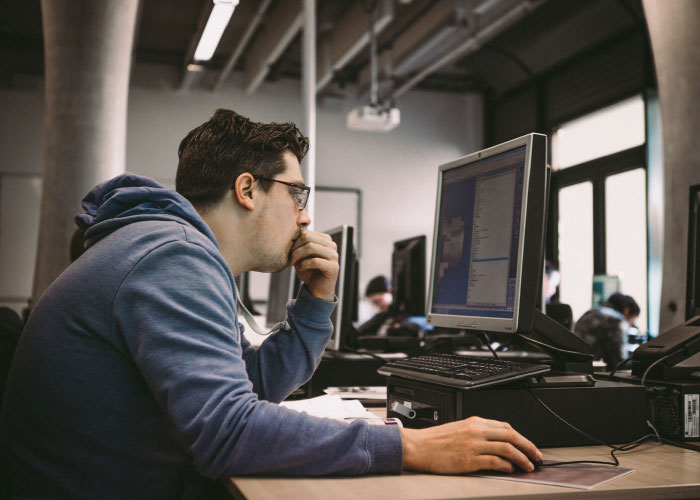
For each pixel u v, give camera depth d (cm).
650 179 681
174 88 923
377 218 972
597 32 749
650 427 128
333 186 963
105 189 121
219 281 104
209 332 98
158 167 911
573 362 131
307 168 366
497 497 85
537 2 661
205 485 110
